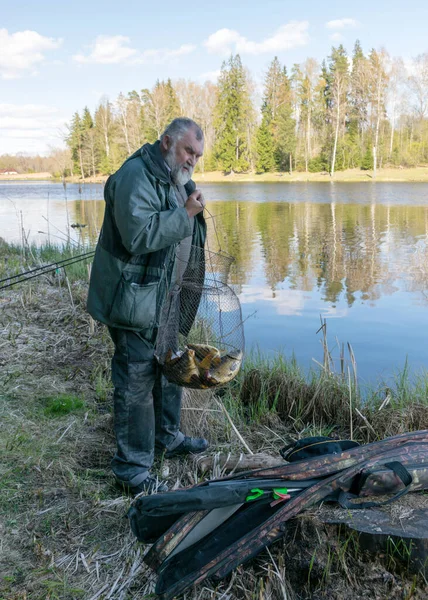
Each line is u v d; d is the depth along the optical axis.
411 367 5.89
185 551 2.50
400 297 8.90
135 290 2.99
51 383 4.64
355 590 2.36
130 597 2.47
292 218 20.59
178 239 2.95
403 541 2.36
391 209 23.75
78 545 2.77
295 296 9.13
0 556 2.66
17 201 34.25
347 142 64.69
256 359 5.20
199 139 3.04
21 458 3.48
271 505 2.54
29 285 7.46
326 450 2.82
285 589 2.41
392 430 4.01
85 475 3.37
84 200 35.03
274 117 69.06
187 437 3.73
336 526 2.48
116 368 3.20
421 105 67.69
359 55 76.00
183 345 3.95
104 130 69.44
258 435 4.02
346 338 7.00
